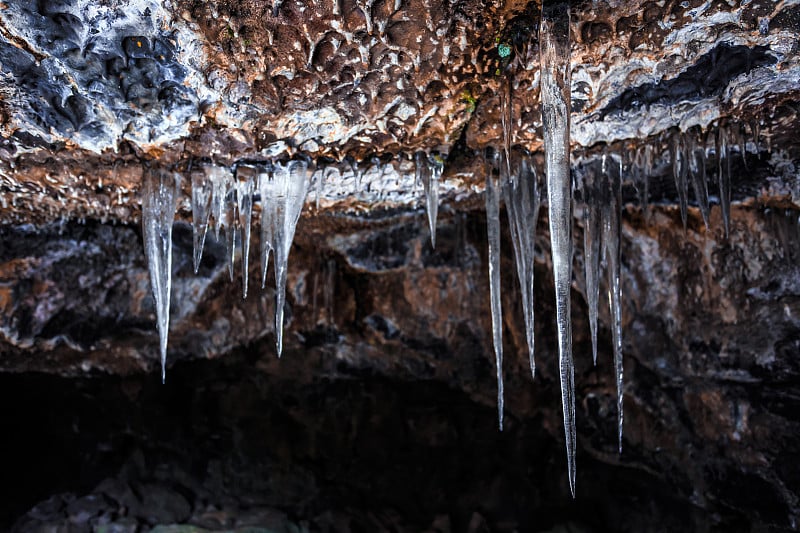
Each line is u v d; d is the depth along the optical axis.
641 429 4.07
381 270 4.44
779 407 3.29
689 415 3.78
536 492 4.84
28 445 4.86
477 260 4.30
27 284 3.91
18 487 4.71
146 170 2.65
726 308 3.42
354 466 5.23
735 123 2.32
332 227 4.02
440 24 1.77
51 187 2.88
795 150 2.57
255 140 2.41
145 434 4.96
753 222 3.18
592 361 4.23
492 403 4.86
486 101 2.19
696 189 2.49
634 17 1.75
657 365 3.86
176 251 4.18
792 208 3.04
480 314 4.48
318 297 4.55
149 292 4.26
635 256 3.71
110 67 1.91
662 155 2.59
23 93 2.02
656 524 4.20
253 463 5.10
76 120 2.21
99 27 1.72
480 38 1.84
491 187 2.70
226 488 5.02
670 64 1.97
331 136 2.43
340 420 5.17
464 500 5.03
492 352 4.61
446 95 2.15
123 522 4.55
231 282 4.45
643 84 2.09
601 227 2.76
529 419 4.78
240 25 1.76
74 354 4.39
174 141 2.40
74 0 1.62
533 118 2.30
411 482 5.16
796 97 2.15
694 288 3.54
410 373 4.95
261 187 2.73
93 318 4.23
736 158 2.68
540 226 3.79
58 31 1.73
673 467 3.95
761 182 2.89
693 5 1.70
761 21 1.75
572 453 2.13
